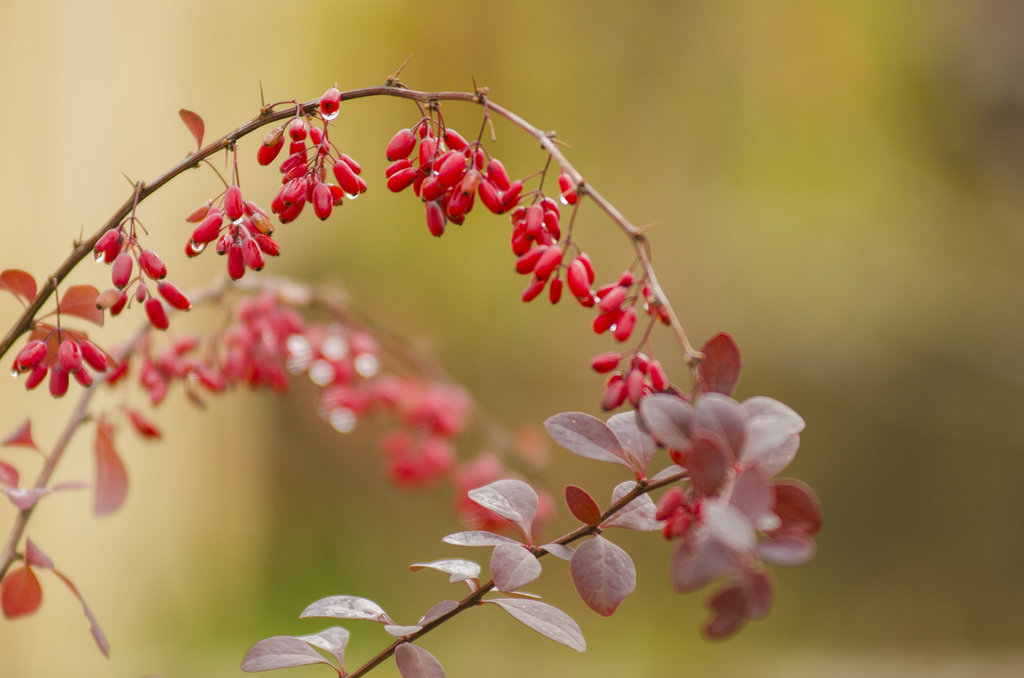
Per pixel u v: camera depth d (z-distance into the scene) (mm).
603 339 3869
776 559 1020
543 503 1554
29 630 2082
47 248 2074
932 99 4492
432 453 1520
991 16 4398
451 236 3779
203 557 3045
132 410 1236
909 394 4312
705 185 4234
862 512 4211
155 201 2611
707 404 1038
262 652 1091
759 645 3473
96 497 1216
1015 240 4449
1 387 1875
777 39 4254
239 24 3119
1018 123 4477
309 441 3695
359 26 3662
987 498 4164
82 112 2230
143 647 2623
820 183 4340
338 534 3508
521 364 3770
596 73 4125
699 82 4223
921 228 4418
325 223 3705
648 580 3262
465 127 3994
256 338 1293
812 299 4238
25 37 2055
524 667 2652
